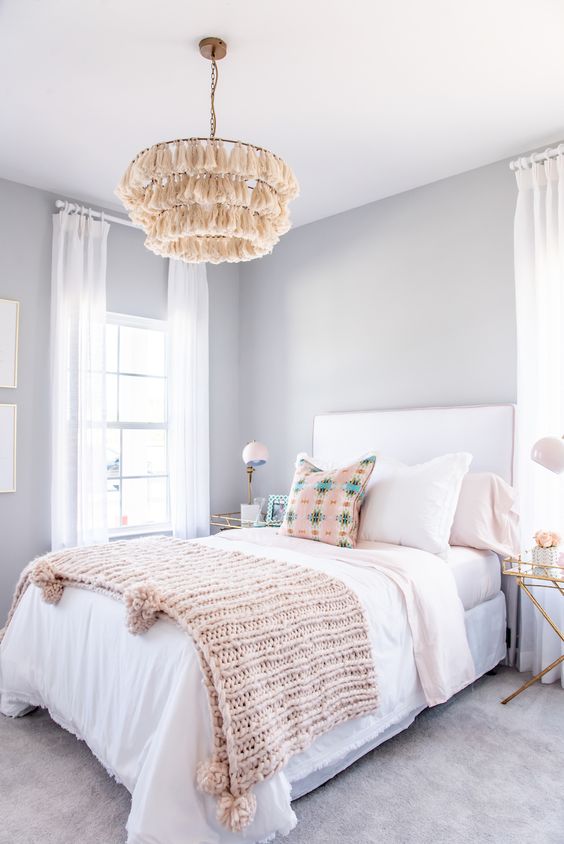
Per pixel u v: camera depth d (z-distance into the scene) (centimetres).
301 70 241
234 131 291
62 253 354
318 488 290
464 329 331
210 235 209
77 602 213
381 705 199
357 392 381
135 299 396
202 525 416
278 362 430
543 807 183
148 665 172
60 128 287
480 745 219
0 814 179
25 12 206
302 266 416
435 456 325
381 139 298
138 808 150
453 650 232
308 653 177
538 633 283
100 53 230
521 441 293
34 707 247
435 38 222
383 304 369
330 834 169
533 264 297
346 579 216
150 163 189
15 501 337
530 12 208
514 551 285
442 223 342
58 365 347
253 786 151
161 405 425
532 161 297
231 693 152
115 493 400
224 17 209
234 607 176
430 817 177
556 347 290
